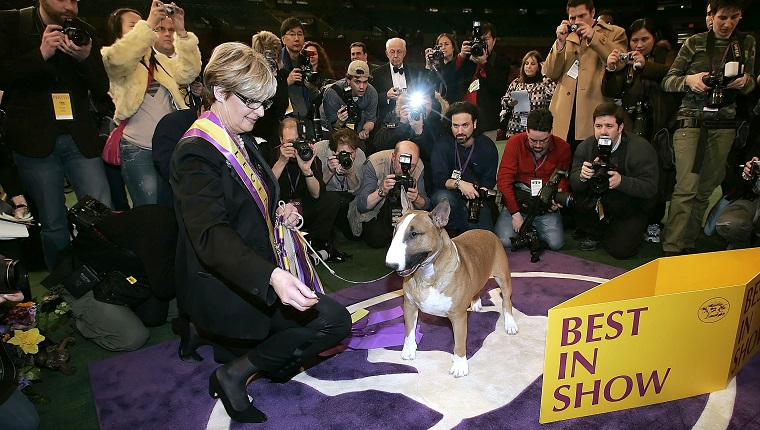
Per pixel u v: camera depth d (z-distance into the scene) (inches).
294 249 98.0
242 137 90.1
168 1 444.1
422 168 189.6
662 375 99.2
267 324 87.0
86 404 108.2
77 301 126.0
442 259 104.9
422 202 180.4
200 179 76.9
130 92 143.2
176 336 136.2
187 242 84.7
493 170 190.7
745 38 165.2
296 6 828.6
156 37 140.1
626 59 182.7
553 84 270.5
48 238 150.2
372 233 196.9
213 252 72.9
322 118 243.8
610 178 167.0
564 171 177.0
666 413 98.7
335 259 186.2
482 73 309.6
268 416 101.9
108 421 101.5
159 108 150.0
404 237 99.3
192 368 119.4
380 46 764.6
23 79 134.0
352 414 101.8
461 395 106.3
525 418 99.0
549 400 94.5
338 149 187.2
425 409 102.5
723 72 157.5
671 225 178.7
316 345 97.0
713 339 99.9
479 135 187.8
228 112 79.7
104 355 127.8
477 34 242.4
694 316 96.7
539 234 185.5
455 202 190.1
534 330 130.9
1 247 117.5
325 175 197.3
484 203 189.5
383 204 193.5
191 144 78.7
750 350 111.5
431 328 134.5
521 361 117.6
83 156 149.3
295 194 179.5
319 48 293.6
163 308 136.4
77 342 134.7
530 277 164.4
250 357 95.9
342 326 94.9
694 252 184.9
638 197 172.6
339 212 202.5
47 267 168.7
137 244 121.8
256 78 76.3
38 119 139.7
